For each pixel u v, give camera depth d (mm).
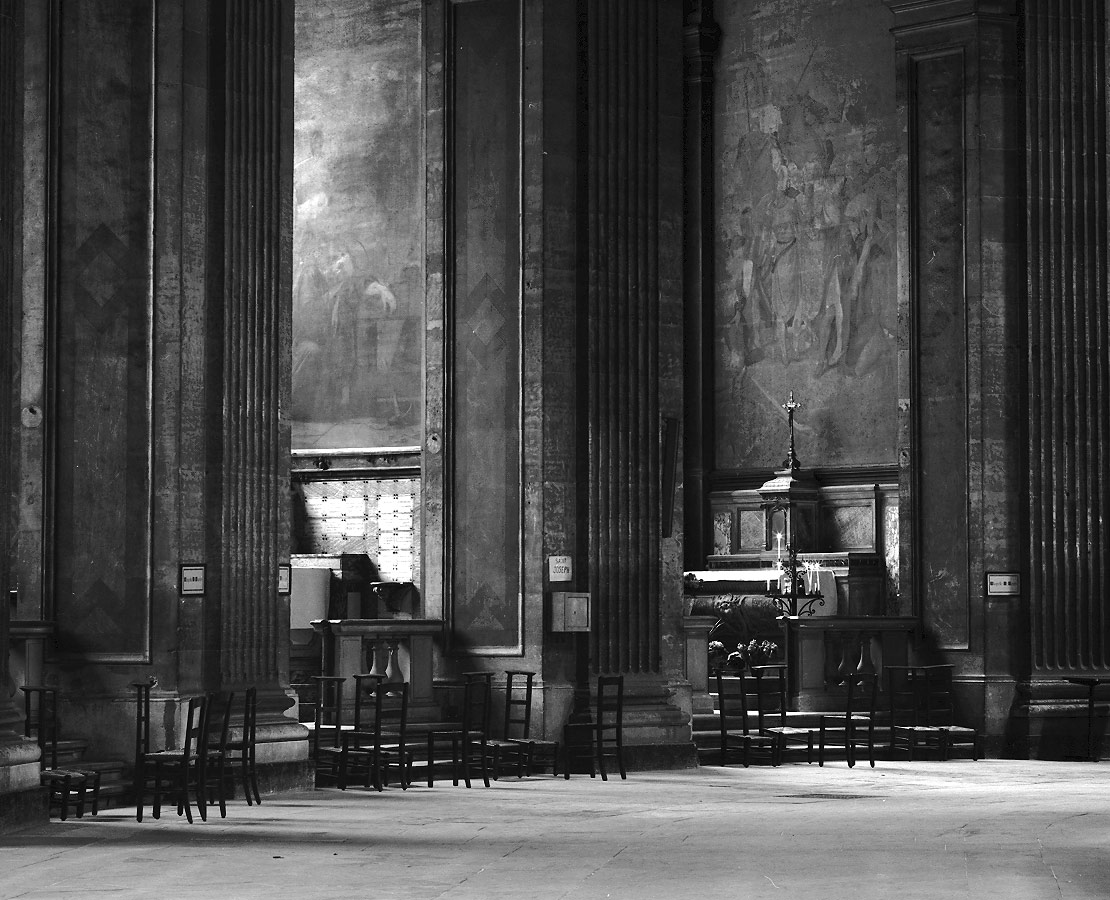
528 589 19703
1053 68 23188
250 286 17219
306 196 29281
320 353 29031
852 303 29000
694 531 30016
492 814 14844
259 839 12867
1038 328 22922
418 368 28266
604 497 20141
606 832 13289
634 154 20594
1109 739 22094
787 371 29562
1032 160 23078
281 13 17625
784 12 29891
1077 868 10758
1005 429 22812
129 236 16422
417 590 26516
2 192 13914
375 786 17219
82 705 16000
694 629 22062
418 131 28516
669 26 20953
